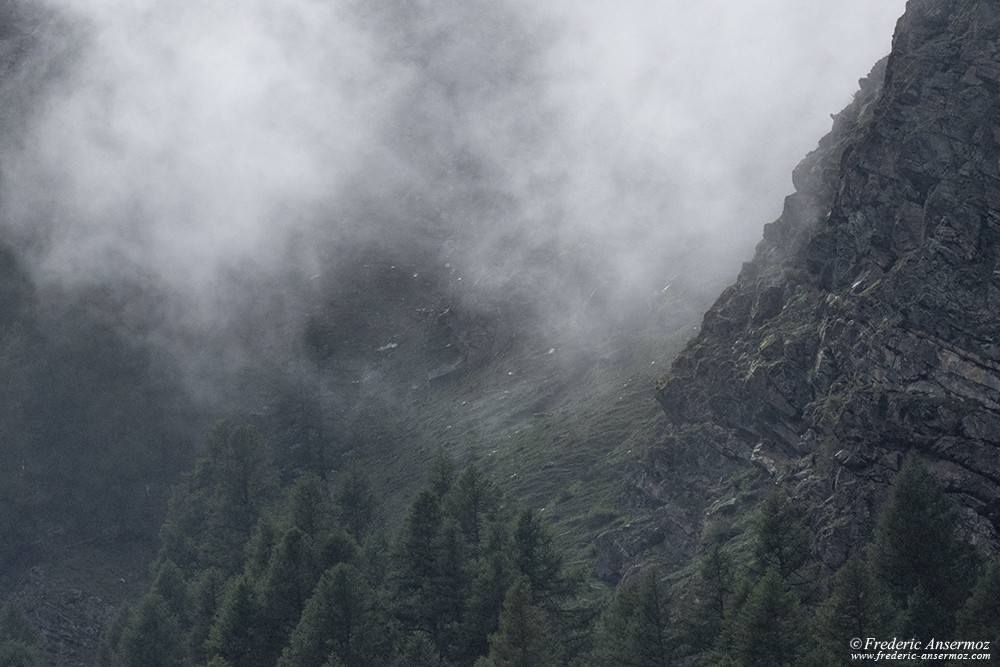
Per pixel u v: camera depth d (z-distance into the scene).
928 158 68.06
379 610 75.88
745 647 52.84
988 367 60.09
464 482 84.94
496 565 72.75
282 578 83.25
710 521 75.12
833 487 64.88
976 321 61.72
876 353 65.94
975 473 58.62
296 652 73.38
